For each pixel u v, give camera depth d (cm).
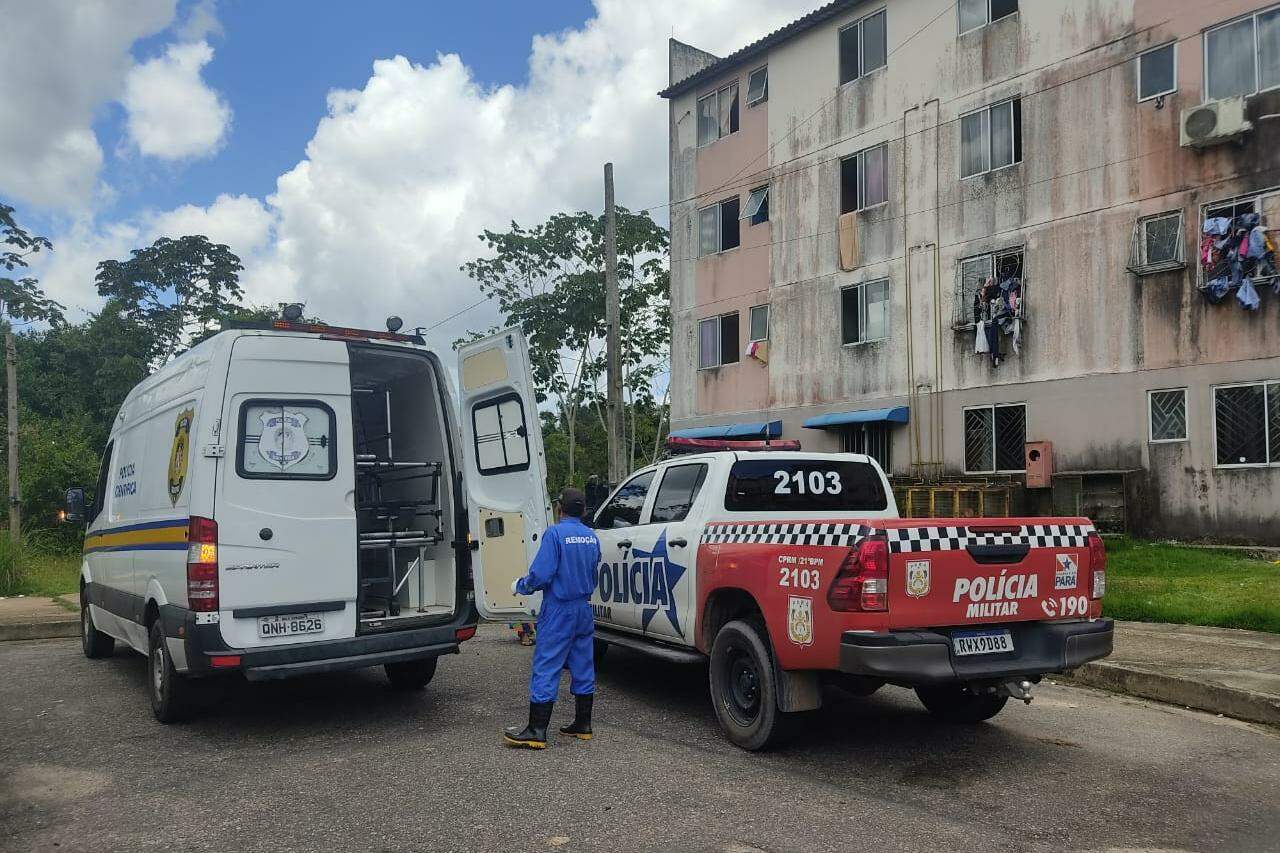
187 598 584
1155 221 1580
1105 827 440
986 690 532
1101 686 751
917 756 559
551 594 586
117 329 3200
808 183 2200
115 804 481
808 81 2205
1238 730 621
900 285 1984
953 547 504
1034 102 1755
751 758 555
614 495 807
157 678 658
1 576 1430
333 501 630
